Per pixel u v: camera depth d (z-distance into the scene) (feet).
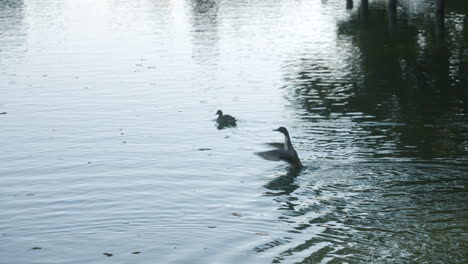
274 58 93.71
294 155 45.73
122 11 164.35
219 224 37.29
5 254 33.68
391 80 77.10
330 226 36.47
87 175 46.34
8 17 152.76
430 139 52.90
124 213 39.19
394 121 59.06
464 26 116.16
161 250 33.88
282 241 34.68
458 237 34.22
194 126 59.52
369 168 45.88
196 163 48.91
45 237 35.81
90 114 64.28
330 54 95.45
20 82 80.33
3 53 102.17
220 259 32.68
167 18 146.92
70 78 82.33
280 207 39.63
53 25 137.08
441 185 42.06
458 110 62.54
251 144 53.72
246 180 44.93
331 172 45.37
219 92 73.26
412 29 115.55
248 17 143.84
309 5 164.25
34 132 58.03
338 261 32.07
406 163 46.70
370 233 35.19
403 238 34.45
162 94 72.79
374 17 134.00
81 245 34.68
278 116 62.34
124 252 33.73
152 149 52.65
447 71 81.25
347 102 67.05
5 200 41.47
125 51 102.89
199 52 100.48
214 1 183.93
